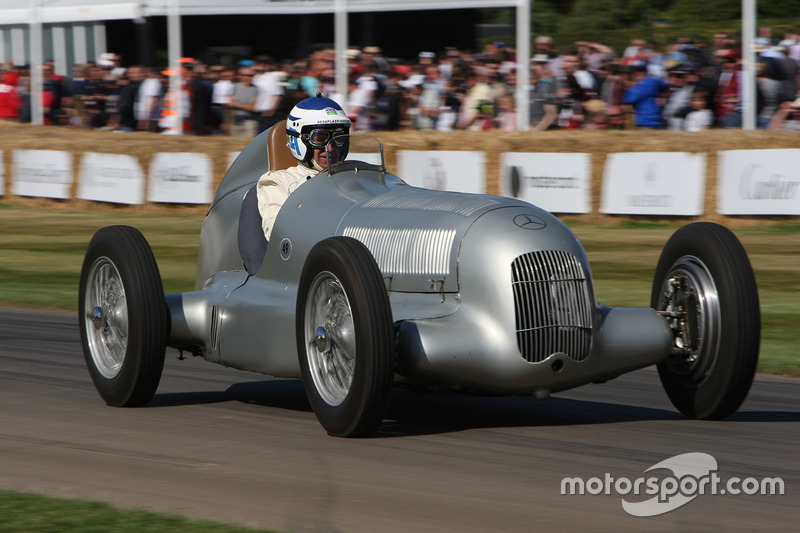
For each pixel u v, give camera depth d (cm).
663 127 4575
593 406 1675
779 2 8206
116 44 7244
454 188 4441
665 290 1541
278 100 5050
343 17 5041
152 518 1071
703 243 1466
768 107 4503
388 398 1327
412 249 1447
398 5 5184
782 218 3969
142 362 1581
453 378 1357
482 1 5006
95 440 1420
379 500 1138
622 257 3488
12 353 2162
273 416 1573
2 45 7125
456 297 1399
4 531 1034
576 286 1395
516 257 1370
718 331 1439
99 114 5988
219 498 1148
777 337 2325
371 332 1298
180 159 4816
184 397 1741
